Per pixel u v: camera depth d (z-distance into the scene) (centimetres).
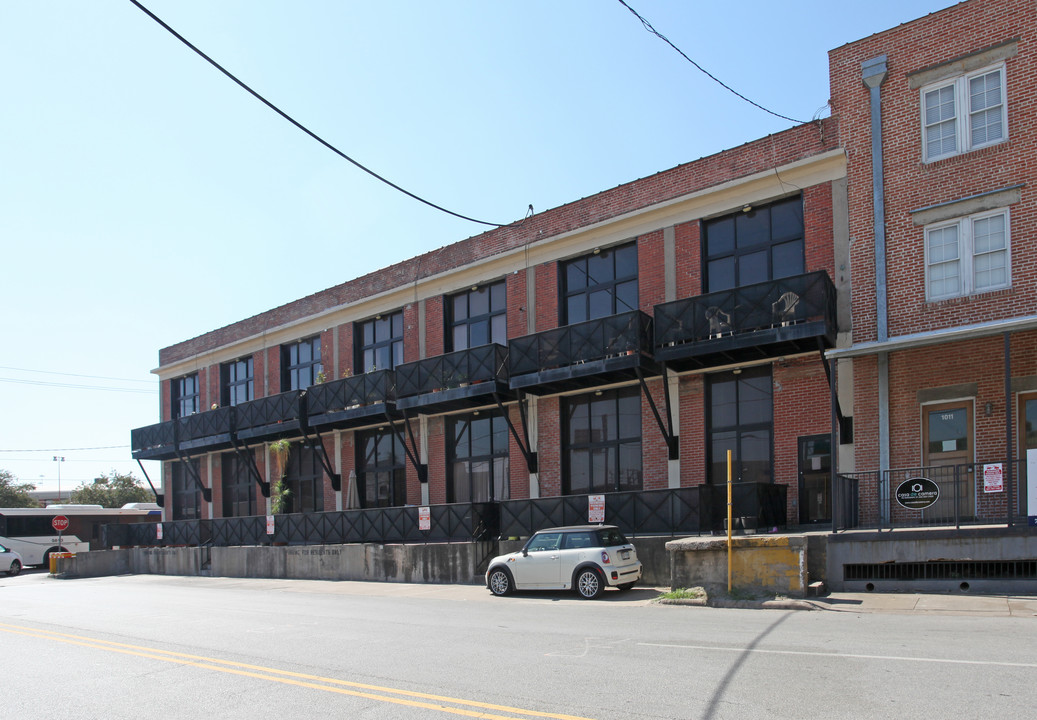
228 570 2714
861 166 1659
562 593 1614
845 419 1625
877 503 1496
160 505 3556
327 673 842
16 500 6669
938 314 1529
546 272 2183
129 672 899
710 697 664
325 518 2492
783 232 1781
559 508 1881
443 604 1534
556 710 648
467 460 2375
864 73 1667
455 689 739
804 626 1040
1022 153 1466
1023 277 1442
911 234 1580
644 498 1716
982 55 1526
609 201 2067
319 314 2845
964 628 973
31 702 767
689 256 1897
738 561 1384
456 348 2431
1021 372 1430
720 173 1866
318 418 2658
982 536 1250
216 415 3078
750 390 1814
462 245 2416
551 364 1970
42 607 1750
